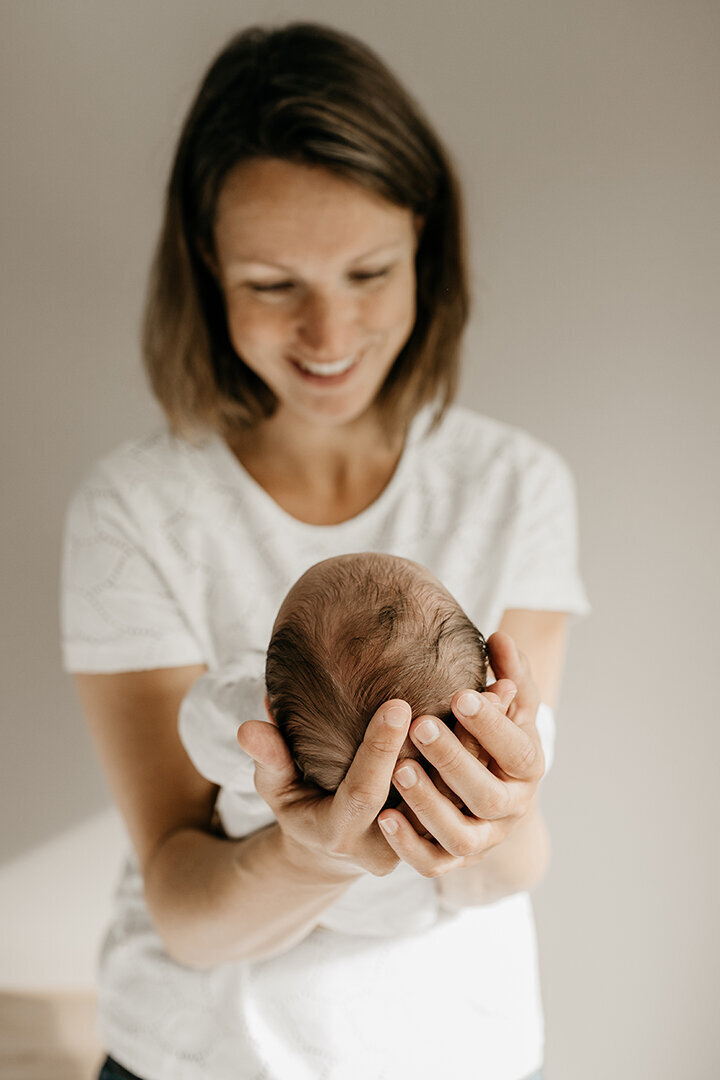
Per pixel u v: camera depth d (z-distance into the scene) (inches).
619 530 54.7
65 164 50.5
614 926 60.3
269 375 38.8
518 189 50.4
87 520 41.3
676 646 56.0
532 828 35.8
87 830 61.0
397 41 48.6
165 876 36.3
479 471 43.6
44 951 63.4
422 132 37.5
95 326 52.8
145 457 42.6
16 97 49.6
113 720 39.9
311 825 27.4
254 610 41.5
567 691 57.1
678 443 53.4
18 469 54.7
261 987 37.1
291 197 34.0
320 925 37.8
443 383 43.8
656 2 48.0
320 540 42.3
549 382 52.9
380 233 35.0
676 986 60.8
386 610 28.8
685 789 57.8
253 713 32.2
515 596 42.9
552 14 48.2
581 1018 62.1
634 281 51.5
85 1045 60.2
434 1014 37.4
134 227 51.4
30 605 56.9
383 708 23.6
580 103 49.3
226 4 48.4
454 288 42.1
